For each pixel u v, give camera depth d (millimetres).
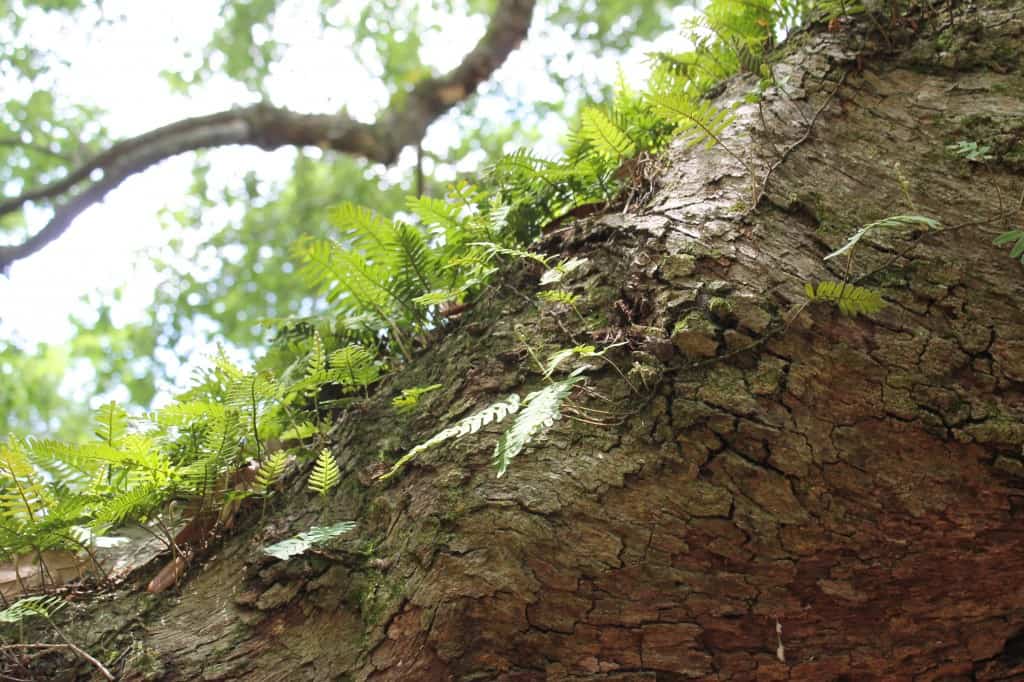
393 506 1312
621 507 1233
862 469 1221
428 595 1247
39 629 1334
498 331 1367
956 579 1237
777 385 1232
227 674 1282
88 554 1397
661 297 1279
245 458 1448
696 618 1235
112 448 1374
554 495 1241
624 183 1471
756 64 1408
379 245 1530
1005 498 1217
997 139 1318
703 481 1229
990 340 1238
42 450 1360
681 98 1340
